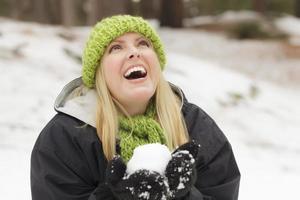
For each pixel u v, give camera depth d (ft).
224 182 6.70
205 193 6.53
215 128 6.90
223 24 70.95
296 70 44.73
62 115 6.26
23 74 24.52
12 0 78.28
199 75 31.86
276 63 47.47
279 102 30.55
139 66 6.16
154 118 6.54
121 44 6.29
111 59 6.13
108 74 6.15
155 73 6.32
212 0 102.01
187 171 5.56
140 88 6.13
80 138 6.04
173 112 6.47
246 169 17.38
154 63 6.30
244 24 64.13
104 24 6.35
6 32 31.89
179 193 5.55
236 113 26.00
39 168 6.08
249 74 43.39
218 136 6.80
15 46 28.73
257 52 52.37
